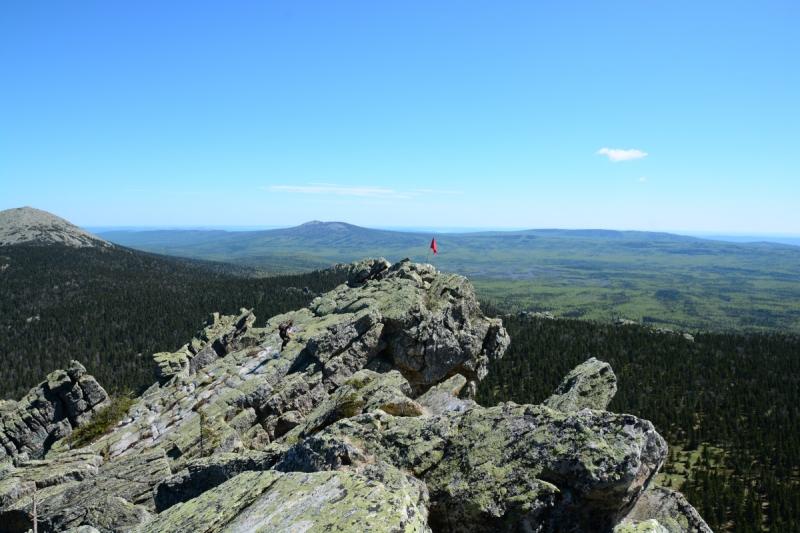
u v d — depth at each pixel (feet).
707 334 612.29
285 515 36.45
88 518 74.38
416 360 143.02
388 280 179.42
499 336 156.76
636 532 35.37
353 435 56.80
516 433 49.01
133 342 594.24
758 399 402.31
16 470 100.63
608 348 530.68
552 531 42.01
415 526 34.22
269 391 129.08
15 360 550.36
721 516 239.30
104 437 125.90
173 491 70.33
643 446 43.57
